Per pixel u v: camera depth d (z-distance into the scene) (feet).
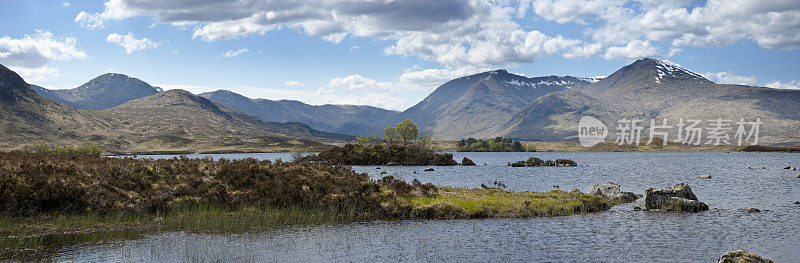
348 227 108.37
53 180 111.96
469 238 97.76
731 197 171.53
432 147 508.12
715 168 403.95
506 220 118.01
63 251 83.56
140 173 127.34
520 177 295.28
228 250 86.99
